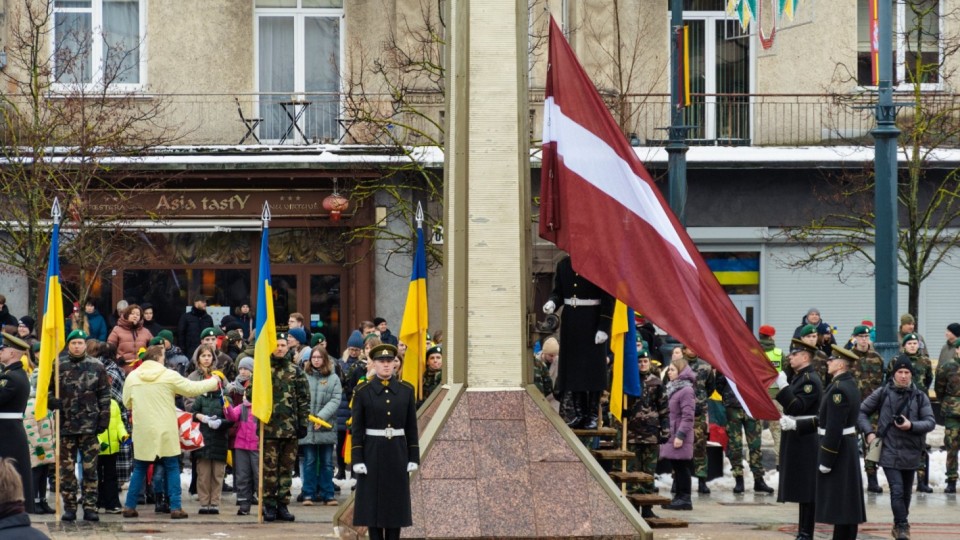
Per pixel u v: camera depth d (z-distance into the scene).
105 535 19.38
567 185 18.66
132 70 36.97
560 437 18.31
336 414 23.98
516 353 18.80
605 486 17.92
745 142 38.38
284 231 36.59
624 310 19.80
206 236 36.28
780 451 19.48
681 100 27.25
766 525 21.73
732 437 25.73
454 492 17.72
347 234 35.88
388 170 35.44
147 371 21.23
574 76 18.89
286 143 36.97
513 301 18.89
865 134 37.91
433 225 34.38
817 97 37.75
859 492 18.41
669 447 23.30
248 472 22.08
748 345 18.55
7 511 9.38
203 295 36.25
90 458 20.89
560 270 19.09
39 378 20.78
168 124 36.72
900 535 20.55
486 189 19.11
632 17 37.91
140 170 34.50
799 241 36.81
